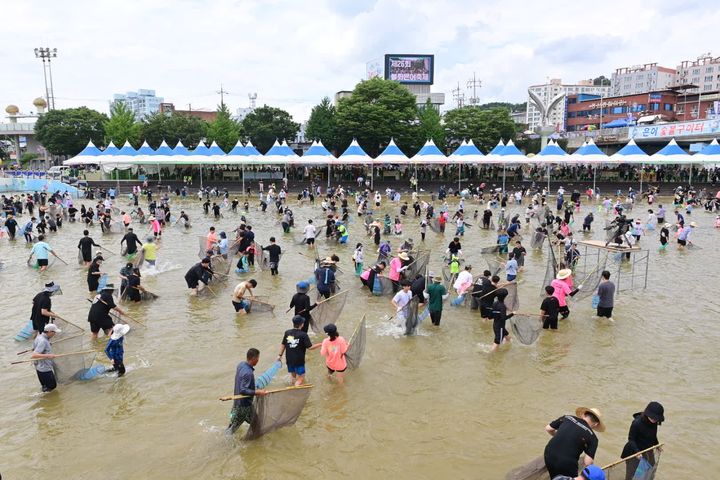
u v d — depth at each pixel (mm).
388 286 17281
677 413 10008
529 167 75375
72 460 8461
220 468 8273
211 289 17078
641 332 14219
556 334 14062
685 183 60188
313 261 22719
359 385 11078
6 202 39188
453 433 9320
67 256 23609
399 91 71625
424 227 27516
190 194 54656
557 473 6660
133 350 12727
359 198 44375
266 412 8797
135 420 9625
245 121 87125
